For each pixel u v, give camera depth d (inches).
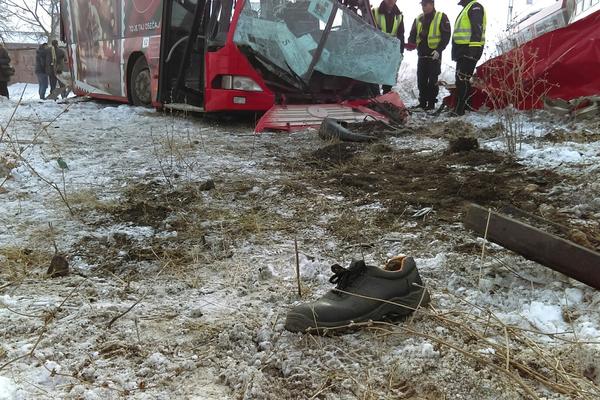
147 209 159.0
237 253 128.1
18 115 395.9
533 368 79.6
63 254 126.4
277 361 81.0
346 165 218.4
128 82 457.1
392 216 153.6
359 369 79.7
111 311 96.0
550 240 100.3
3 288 105.8
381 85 377.1
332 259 124.3
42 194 174.6
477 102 374.6
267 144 267.6
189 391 74.4
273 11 328.2
